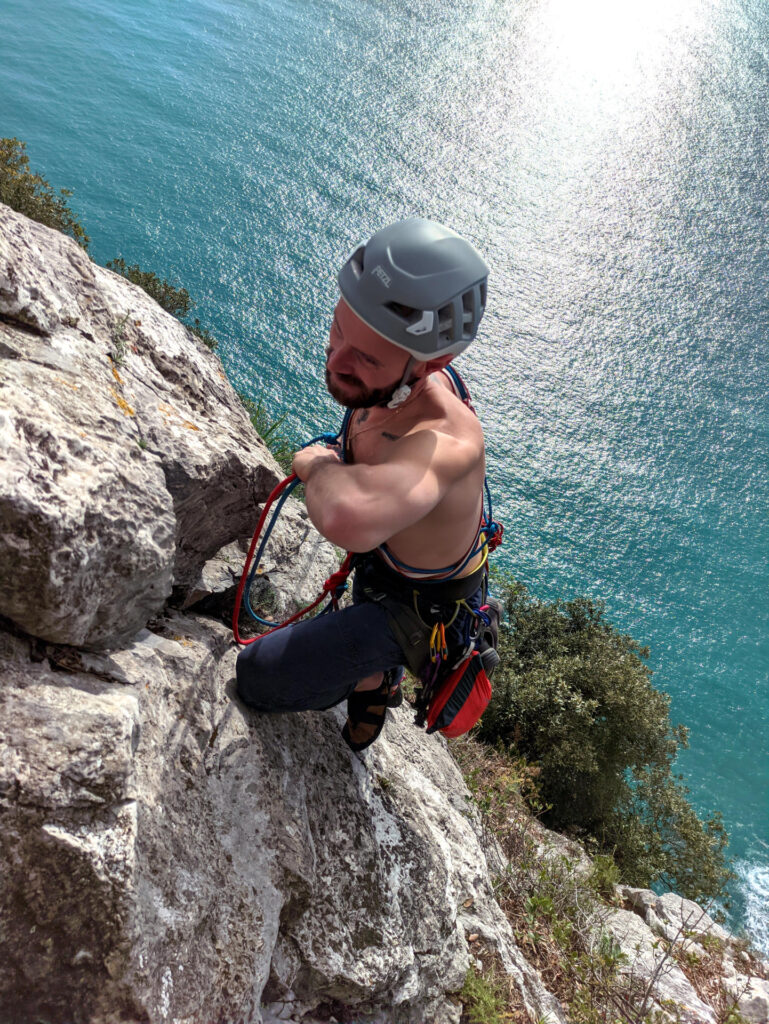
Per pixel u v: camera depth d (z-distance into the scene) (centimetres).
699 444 8300
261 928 219
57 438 181
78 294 252
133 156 9669
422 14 15112
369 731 296
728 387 9056
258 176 10000
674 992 430
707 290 10375
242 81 11831
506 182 11519
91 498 181
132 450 211
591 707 2092
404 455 188
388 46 13762
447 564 219
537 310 9700
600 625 2425
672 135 13262
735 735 5447
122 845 170
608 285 10200
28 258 229
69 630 187
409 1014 277
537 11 15450
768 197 12125
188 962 191
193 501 244
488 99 12900
